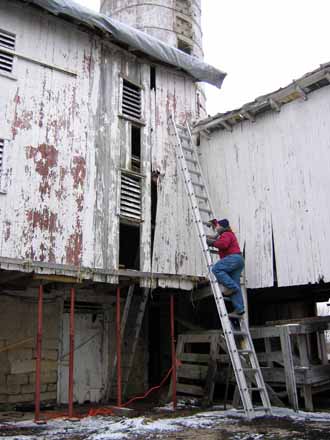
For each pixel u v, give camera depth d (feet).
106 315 37.91
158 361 41.14
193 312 40.68
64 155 31.37
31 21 32.27
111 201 32.96
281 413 25.76
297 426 22.17
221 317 26.91
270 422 23.45
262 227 33.63
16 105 29.94
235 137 36.88
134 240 42.78
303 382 26.78
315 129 31.60
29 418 27.50
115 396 36.55
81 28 34.47
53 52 32.73
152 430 22.65
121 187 33.91
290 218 32.04
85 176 32.04
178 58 38.88
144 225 34.37
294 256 31.32
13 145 29.17
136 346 39.34
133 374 38.45
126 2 51.72
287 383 27.32
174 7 51.47
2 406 30.53
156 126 37.63
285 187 32.76
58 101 32.04
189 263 36.14
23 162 29.35
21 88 30.48
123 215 33.35
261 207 33.99
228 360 30.37
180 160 35.17
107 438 20.93
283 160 33.24
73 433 22.80
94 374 36.22
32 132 30.25
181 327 39.93
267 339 29.50
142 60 38.01
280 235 32.40
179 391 32.91
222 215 36.37
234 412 26.99
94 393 35.78
